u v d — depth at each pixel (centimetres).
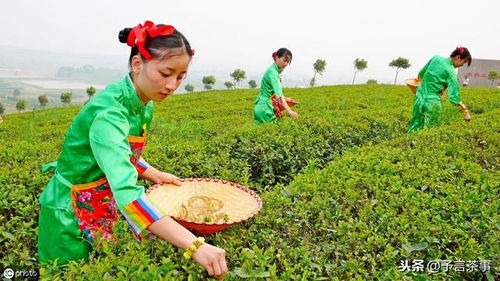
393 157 512
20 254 278
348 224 312
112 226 271
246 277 229
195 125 984
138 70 220
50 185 259
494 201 369
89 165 241
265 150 605
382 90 2378
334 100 1870
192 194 333
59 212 251
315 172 448
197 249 186
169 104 1991
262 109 800
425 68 820
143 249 254
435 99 792
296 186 405
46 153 532
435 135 657
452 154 567
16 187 383
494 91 2170
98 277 214
